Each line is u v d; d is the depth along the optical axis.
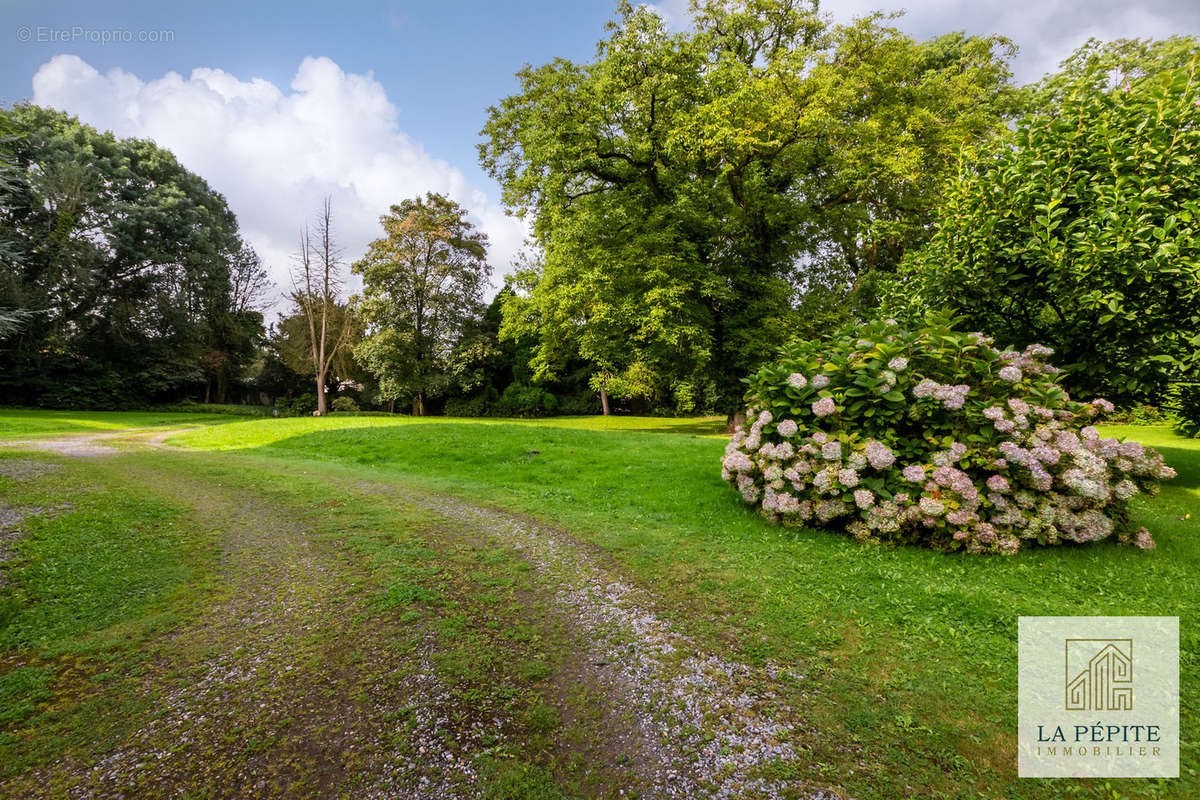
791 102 14.60
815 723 2.97
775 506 6.28
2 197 15.26
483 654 3.72
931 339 5.93
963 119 16.36
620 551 5.91
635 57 14.88
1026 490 5.36
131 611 4.35
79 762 2.64
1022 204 7.05
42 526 6.12
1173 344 6.86
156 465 11.17
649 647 3.84
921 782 2.52
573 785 2.55
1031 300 7.54
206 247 38.31
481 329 39.69
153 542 5.95
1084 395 7.56
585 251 17.28
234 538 6.27
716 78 15.20
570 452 12.62
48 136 31.34
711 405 32.16
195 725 2.94
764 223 18.28
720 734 2.90
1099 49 17.72
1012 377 5.47
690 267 17.02
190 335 37.81
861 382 5.85
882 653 3.65
